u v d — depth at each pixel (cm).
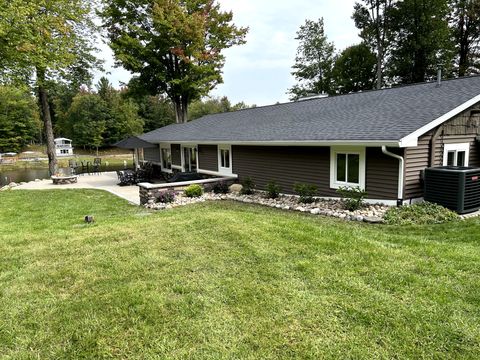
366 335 272
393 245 491
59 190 1401
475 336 265
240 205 948
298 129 1002
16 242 548
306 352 254
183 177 1336
